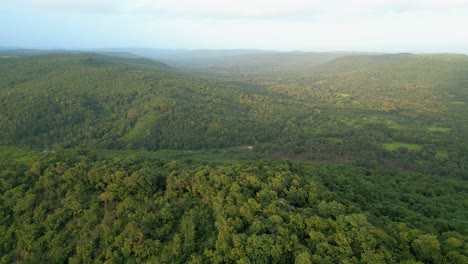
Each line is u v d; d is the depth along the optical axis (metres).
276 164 54.47
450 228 38.88
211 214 40.09
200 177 45.62
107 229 41.09
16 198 48.25
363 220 33.75
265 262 30.30
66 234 42.53
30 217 45.56
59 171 51.56
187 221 39.28
